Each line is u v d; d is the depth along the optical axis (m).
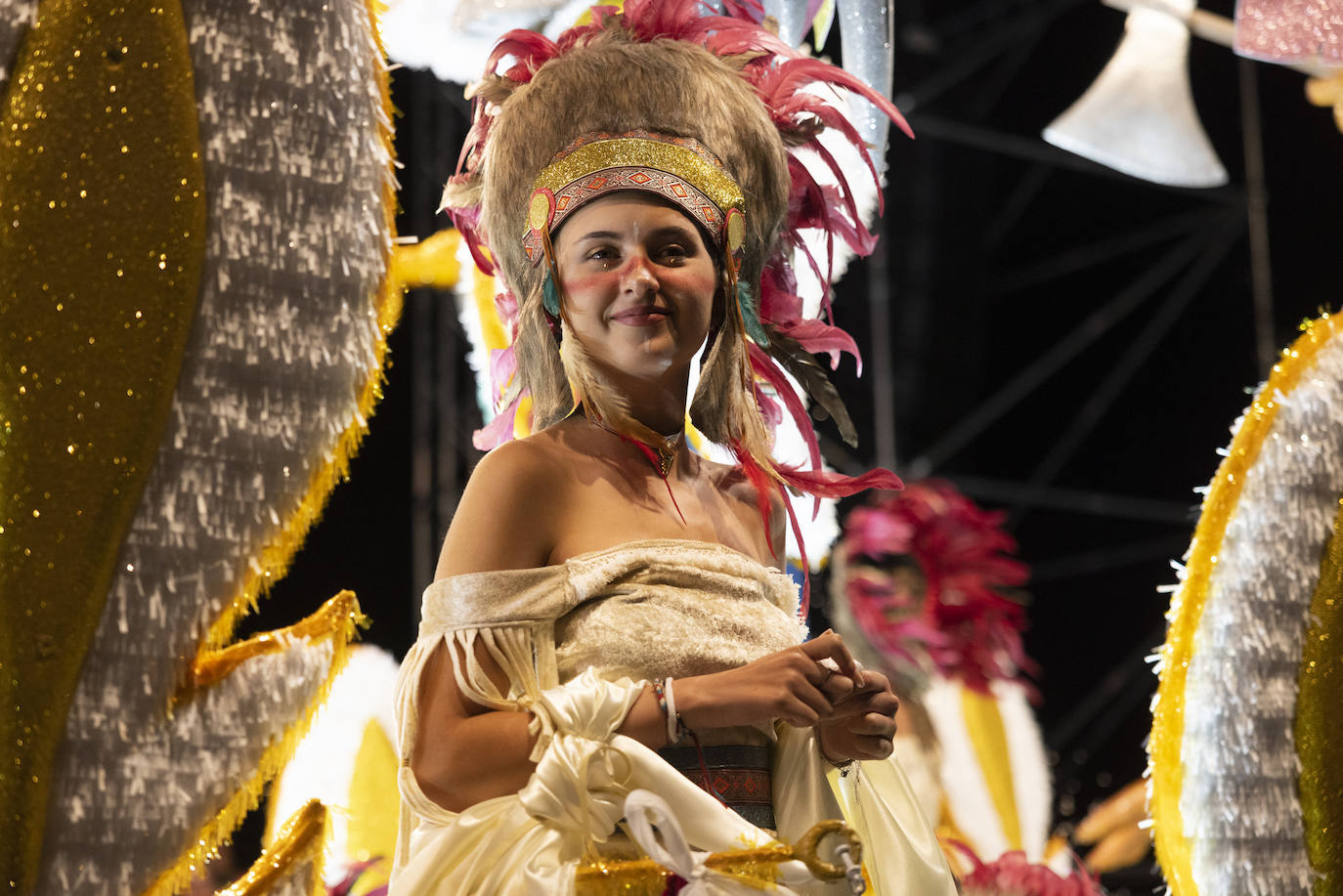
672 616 1.32
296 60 1.22
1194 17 3.85
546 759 1.19
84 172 1.16
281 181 1.20
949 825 2.92
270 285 1.19
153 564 1.14
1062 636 6.32
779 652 1.26
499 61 1.61
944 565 3.08
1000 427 6.31
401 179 5.06
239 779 1.15
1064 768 6.03
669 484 1.46
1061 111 6.07
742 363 1.50
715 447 1.64
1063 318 6.33
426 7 2.15
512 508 1.32
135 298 1.15
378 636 5.32
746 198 1.51
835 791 1.50
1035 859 3.00
